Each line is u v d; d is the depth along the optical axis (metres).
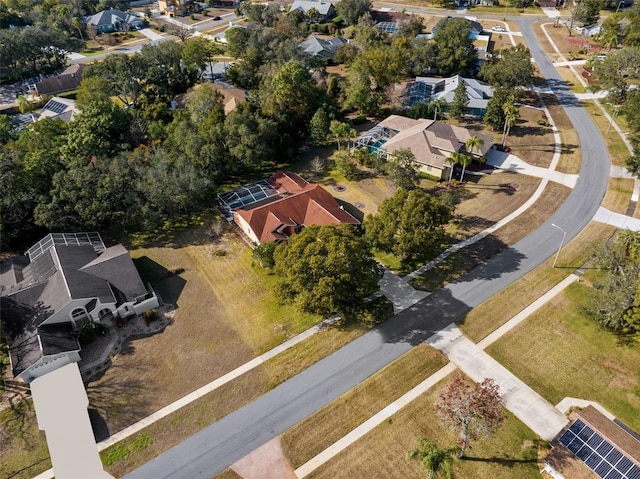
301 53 102.31
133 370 44.84
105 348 47.09
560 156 78.00
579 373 43.03
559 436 36.56
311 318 49.94
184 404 41.69
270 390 42.69
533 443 37.53
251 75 106.00
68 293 47.38
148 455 37.91
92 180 61.03
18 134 78.81
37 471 36.94
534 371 43.41
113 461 37.50
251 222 60.03
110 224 65.62
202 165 69.38
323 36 138.00
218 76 113.56
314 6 150.50
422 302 51.38
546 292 51.94
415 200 52.84
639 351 44.62
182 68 106.06
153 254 60.28
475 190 70.06
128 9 172.88
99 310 48.66
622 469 33.38
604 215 63.66
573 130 85.88
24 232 60.66
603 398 40.78
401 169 67.19
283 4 166.75
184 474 36.59
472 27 130.00
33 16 146.50
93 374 44.47
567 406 40.28
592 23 135.62
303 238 47.22
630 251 49.38
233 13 168.38
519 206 66.19
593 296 47.22
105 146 72.31
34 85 110.06
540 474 35.53
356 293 46.31
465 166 72.75
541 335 46.94
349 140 83.44
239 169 77.88
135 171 64.44
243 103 80.00
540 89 102.94
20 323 47.00
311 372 44.22
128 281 51.44
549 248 58.25
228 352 46.50
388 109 96.38
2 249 60.53
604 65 92.50
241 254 59.88
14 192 59.00
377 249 54.56
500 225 62.53
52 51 125.75
